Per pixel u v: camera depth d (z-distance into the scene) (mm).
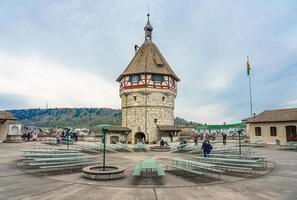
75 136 36438
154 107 40844
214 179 11023
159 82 41562
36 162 12922
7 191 8539
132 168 13906
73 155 15516
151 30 46594
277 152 22750
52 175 11352
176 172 12703
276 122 33750
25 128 49844
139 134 41312
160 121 40969
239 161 13383
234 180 10812
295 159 17656
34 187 9133
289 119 32219
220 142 35562
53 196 8055
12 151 19875
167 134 39812
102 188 9156
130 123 41344
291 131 32344
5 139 30516
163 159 18328
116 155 20891
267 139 34469
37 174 11422
